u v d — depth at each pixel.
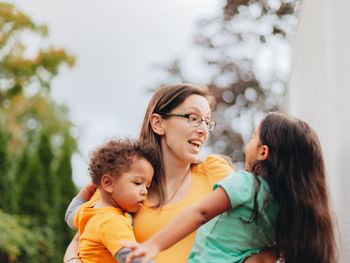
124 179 2.59
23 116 18.69
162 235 2.20
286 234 2.39
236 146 15.70
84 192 3.05
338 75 5.20
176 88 2.87
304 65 7.82
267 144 2.53
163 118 2.84
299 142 2.52
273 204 2.44
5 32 17.19
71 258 2.62
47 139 12.39
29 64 17.62
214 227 2.45
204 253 2.41
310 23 6.73
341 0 5.27
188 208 2.31
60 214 12.18
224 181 2.39
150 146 2.71
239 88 16.44
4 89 17.70
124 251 2.35
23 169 12.22
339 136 5.09
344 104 5.16
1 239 10.48
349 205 4.91
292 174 2.46
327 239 2.44
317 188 2.49
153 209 2.71
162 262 2.60
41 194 11.88
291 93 10.36
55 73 18.47
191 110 2.80
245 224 2.38
